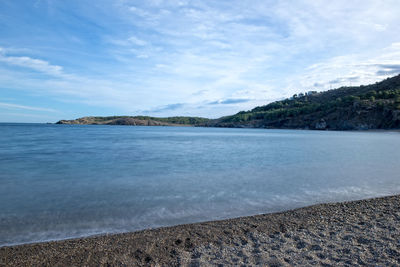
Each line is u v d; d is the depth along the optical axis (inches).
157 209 373.1
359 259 203.3
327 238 253.9
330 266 194.4
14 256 231.1
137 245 251.1
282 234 270.2
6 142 1782.7
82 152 1200.8
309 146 1633.9
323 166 794.8
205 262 209.5
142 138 2480.3
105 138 2410.2
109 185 528.1
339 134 3826.3
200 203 402.9
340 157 1042.7
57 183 548.1
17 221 324.2
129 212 360.2
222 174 653.9
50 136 2598.4
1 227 304.3
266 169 734.5
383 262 195.8
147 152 1219.2
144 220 329.1
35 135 2746.1
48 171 695.7
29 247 249.6
